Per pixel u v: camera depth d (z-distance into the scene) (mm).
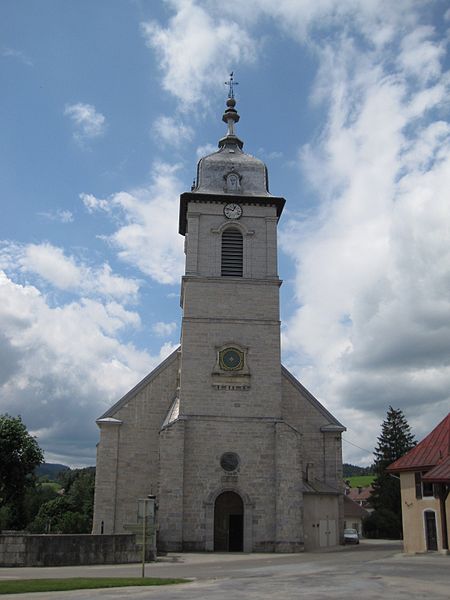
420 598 16047
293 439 39844
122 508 41219
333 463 43219
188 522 38375
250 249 43969
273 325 42531
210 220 44281
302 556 34062
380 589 17969
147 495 41656
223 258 43812
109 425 42281
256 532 38562
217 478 39312
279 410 40906
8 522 62500
